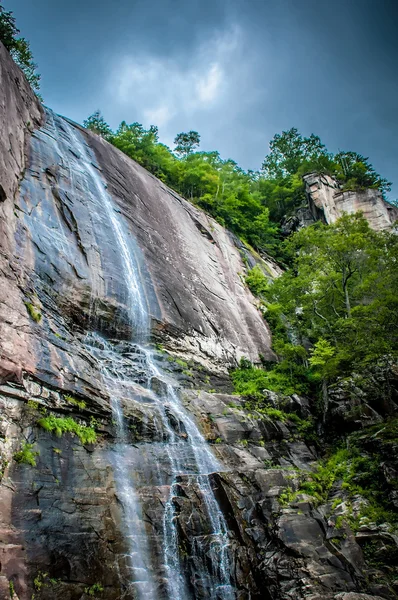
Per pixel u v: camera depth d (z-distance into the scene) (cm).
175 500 1229
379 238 2612
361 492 1580
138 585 1012
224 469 1534
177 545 1152
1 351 1040
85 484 1087
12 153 1730
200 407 1772
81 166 2402
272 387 2366
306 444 2050
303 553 1268
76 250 1844
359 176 5634
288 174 6184
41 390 1112
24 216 1672
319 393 2406
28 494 940
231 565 1190
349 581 1229
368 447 1809
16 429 999
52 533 931
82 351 1430
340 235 2642
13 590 786
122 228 2320
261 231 4859
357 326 2128
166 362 1958
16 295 1248
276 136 6575
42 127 2373
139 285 2112
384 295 2189
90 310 1739
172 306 2281
